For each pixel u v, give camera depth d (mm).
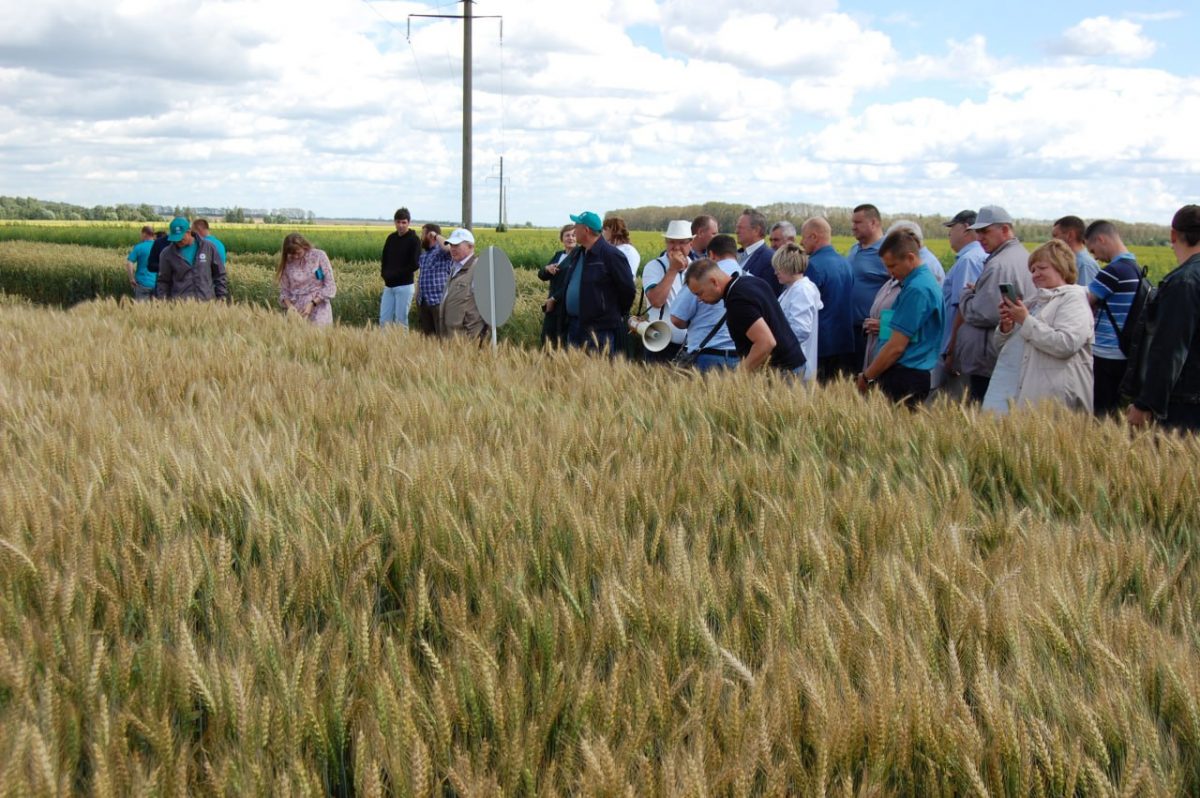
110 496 3078
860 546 3041
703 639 2244
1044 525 3283
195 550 2641
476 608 2668
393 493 3188
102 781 1599
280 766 1819
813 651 2182
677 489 3498
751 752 1704
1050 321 5961
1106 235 7543
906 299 6723
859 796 1713
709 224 9312
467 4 24328
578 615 2426
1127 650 2303
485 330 10672
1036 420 4434
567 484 3398
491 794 1638
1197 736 1988
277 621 2324
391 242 14203
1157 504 3750
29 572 2553
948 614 2500
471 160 24891
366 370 6707
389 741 1807
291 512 3055
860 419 4738
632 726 1928
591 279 9141
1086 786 1839
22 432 4184
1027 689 2047
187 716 2016
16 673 1938
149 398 5438
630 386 5719
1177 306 5402
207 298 13727
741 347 6570
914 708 1903
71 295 27250
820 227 8703
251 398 5172
